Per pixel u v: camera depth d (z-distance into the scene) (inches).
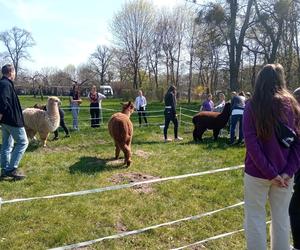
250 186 136.6
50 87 2289.6
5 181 279.4
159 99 1625.2
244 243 192.7
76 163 345.7
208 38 1051.3
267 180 133.6
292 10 918.4
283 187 132.0
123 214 222.4
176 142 485.4
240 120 463.8
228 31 978.1
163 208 233.5
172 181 287.6
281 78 135.5
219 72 1513.3
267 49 1107.3
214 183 284.5
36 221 209.8
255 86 136.1
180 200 249.1
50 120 419.2
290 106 132.8
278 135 130.6
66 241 189.0
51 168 323.6
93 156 380.5
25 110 425.1
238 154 401.4
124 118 341.7
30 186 272.7
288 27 1050.1
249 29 1095.0
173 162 360.5
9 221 207.8
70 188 269.1
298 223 165.5
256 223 135.5
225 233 203.6
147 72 2108.8
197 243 188.2
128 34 1961.1
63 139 486.9
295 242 168.1
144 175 308.8
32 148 418.6
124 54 2004.2
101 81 2800.2
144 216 222.1
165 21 1904.5
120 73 2293.3
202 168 337.7
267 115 128.9
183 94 1910.7
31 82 2503.7
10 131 279.7
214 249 185.8
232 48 976.3
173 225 209.8
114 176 303.7
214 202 249.3
